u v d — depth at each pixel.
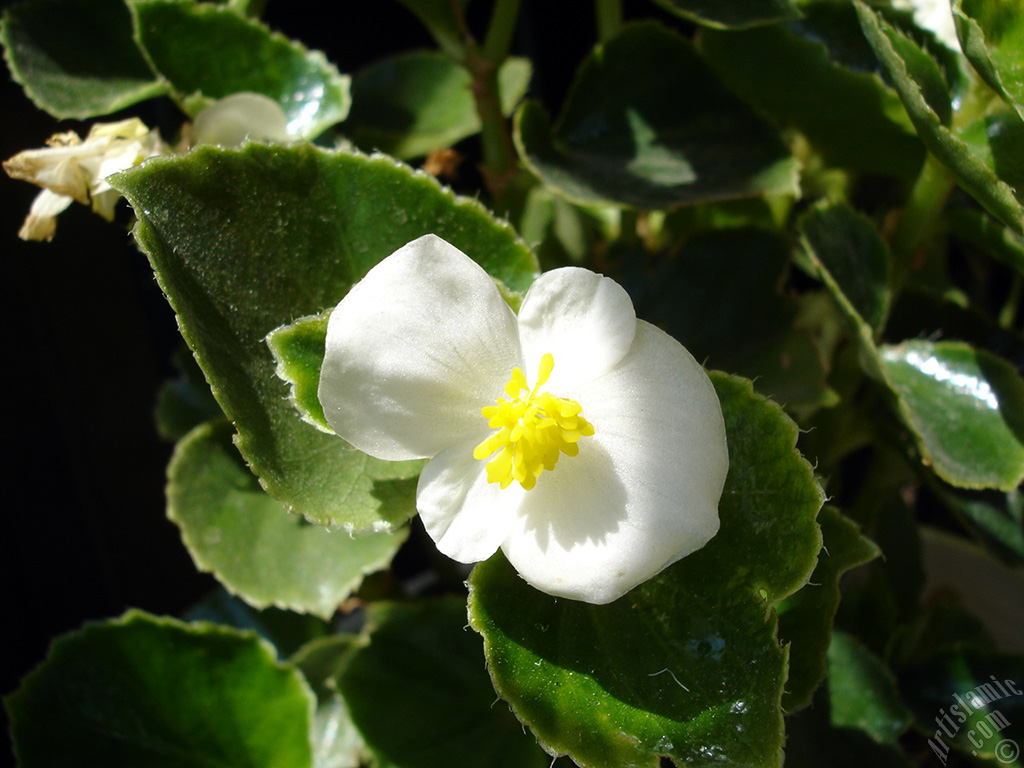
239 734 0.12
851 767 0.12
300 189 0.09
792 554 0.08
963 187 0.09
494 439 0.07
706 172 0.12
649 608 0.08
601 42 0.13
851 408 0.13
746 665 0.08
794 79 0.12
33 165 0.10
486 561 0.08
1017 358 0.13
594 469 0.08
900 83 0.09
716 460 0.07
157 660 0.12
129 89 0.12
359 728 0.12
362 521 0.08
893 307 0.13
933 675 0.13
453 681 0.13
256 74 0.12
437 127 0.14
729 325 0.13
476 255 0.09
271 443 0.08
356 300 0.07
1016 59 0.09
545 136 0.12
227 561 0.12
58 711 0.12
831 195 0.12
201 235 0.08
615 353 0.08
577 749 0.07
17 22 0.12
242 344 0.08
